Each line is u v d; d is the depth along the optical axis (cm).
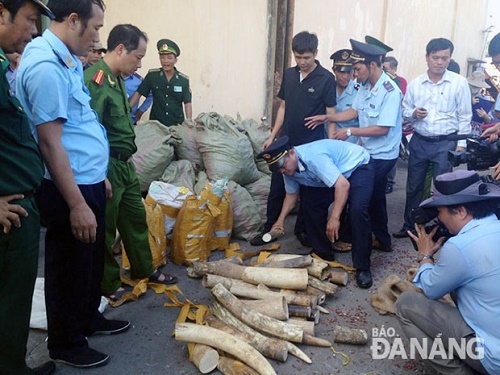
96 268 266
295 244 431
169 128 480
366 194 351
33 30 186
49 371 249
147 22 539
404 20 987
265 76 706
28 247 198
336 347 282
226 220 405
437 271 224
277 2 680
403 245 440
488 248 210
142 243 321
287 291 313
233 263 346
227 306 285
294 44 408
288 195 383
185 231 371
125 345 279
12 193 188
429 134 434
